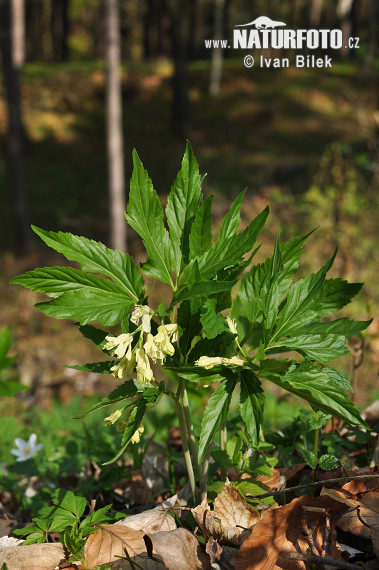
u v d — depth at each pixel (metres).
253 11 41.16
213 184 21.11
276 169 20.94
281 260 1.60
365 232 11.59
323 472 1.92
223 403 1.45
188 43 43.97
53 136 27.28
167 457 2.57
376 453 1.93
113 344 1.40
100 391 9.88
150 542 1.57
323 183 13.84
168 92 31.19
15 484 3.04
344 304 1.57
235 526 1.64
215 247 1.53
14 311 13.89
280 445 2.14
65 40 44.97
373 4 27.73
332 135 25.28
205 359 1.43
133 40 46.22
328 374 1.54
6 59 18.03
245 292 1.60
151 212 1.54
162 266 1.54
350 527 1.55
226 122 28.19
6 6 17.38
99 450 2.71
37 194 23.11
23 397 8.52
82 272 1.46
